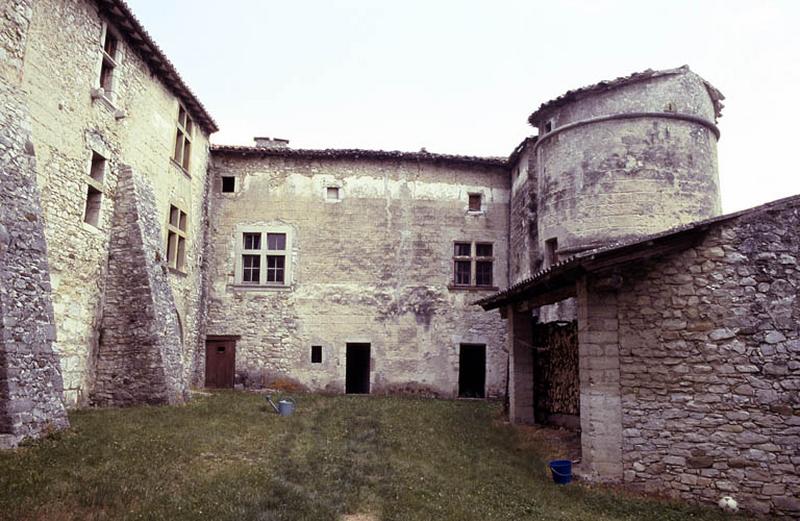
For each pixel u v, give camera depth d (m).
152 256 11.34
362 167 17.14
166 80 13.33
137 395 10.44
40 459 6.10
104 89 10.90
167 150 13.45
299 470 6.81
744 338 6.80
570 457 8.01
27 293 7.34
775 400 6.60
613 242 12.38
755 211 7.02
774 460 6.50
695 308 7.04
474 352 17.73
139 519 4.92
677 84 12.84
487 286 16.97
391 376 16.23
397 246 16.86
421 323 16.56
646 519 5.96
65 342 9.43
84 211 9.98
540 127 14.53
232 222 16.75
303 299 16.45
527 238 15.15
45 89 8.81
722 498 6.54
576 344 9.70
